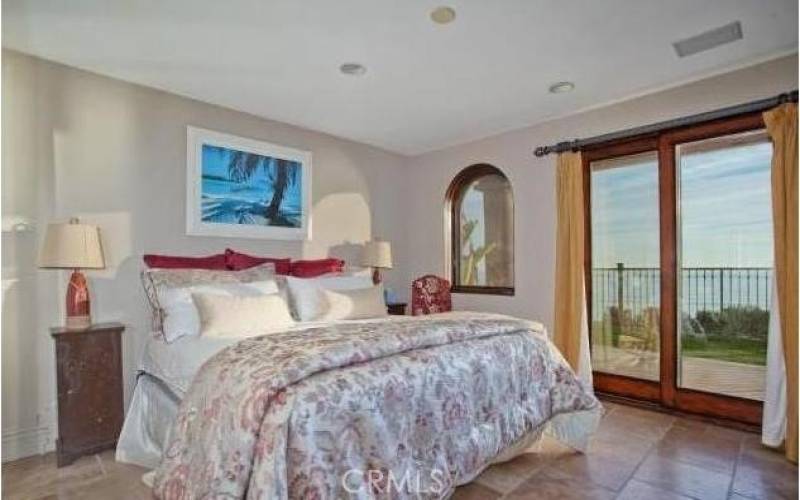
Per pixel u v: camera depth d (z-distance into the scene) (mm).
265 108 3613
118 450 2502
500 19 2354
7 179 2576
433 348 1990
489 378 2096
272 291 3029
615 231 3627
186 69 2910
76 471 2348
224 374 1637
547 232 3926
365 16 2318
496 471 2314
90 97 2904
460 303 4648
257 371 1550
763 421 2633
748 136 2998
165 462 1641
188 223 3305
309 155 4121
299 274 3598
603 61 2840
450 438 1850
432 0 2184
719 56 2777
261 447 1350
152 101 3174
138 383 2664
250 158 3684
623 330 3568
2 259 2551
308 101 3482
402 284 5023
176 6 2213
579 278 3586
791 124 2611
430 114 3789
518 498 2049
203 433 1542
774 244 2645
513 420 2188
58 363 2426
